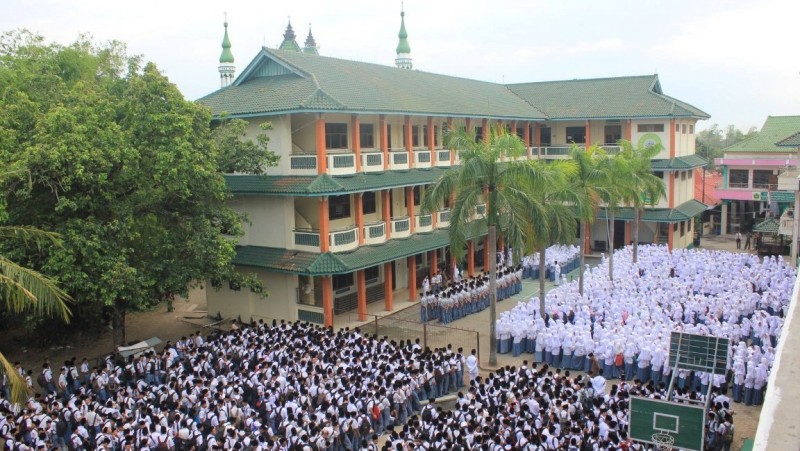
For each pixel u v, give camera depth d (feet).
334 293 117.50
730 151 199.11
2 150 75.51
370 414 67.97
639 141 154.40
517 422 59.47
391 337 103.24
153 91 85.10
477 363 86.79
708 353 61.05
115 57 132.16
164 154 81.05
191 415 66.90
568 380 70.54
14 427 62.49
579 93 180.86
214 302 119.03
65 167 75.31
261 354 81.61
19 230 67.21
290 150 107.34
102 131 78.54
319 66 122.52
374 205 125.29
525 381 70.38
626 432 59.16
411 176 119.55
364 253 107.76
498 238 139.54
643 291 112.06
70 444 61.00
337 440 62.13
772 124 200.34
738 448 64.34
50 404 68.08
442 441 57.21
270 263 105.60
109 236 79.20
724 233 204.44
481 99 155.74
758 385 73.97
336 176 105.81
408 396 72.79
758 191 191.72
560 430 59.26
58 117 75.51
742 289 111.55
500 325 95.50
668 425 52.65
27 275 53.98
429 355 81.05
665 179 164.96
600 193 113.91
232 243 92.38
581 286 111.96
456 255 87.30
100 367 79.46
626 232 172.45
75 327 105.81
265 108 104.68
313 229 111.75
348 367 74.64
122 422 62.39
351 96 111.04
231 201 114.83
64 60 117.08
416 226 125.18
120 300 86.99
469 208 85.15
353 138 110.52
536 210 86.38
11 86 88.12
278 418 66.90
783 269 124.77
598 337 88.17
